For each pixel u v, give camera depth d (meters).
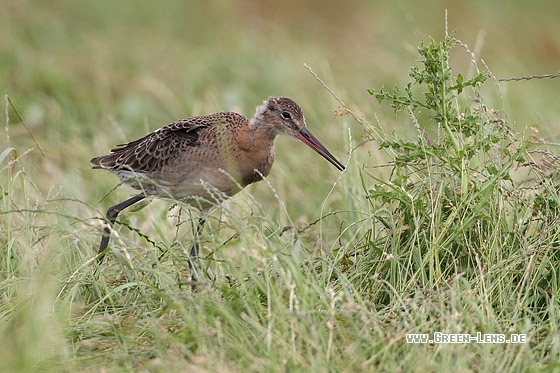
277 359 12.05
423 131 15.18
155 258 14.22
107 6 32.50
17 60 26.16
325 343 12.33
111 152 18.06
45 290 13.20
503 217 14.73
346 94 23.94
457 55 29.62
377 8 34.44
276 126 17.50
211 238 14.33
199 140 17.12
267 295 12.91
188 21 32.72
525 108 25.27
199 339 12.40
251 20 33.44
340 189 18.64
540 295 14.05
